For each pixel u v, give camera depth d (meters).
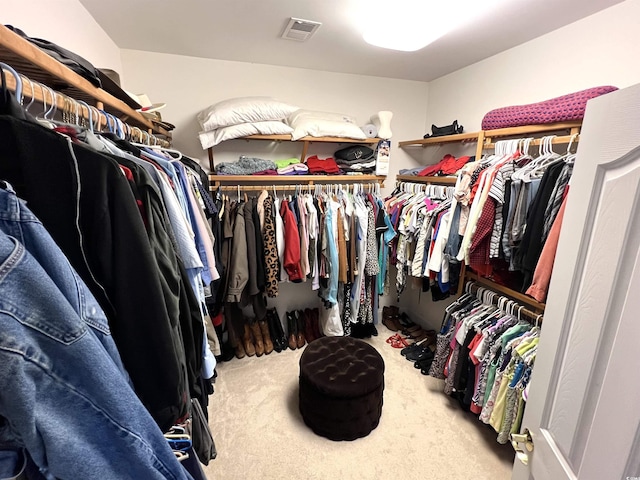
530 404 0.83
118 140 0.93
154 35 1.80
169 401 0.66
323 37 1.81
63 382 0.44
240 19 1.60
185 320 0.84
